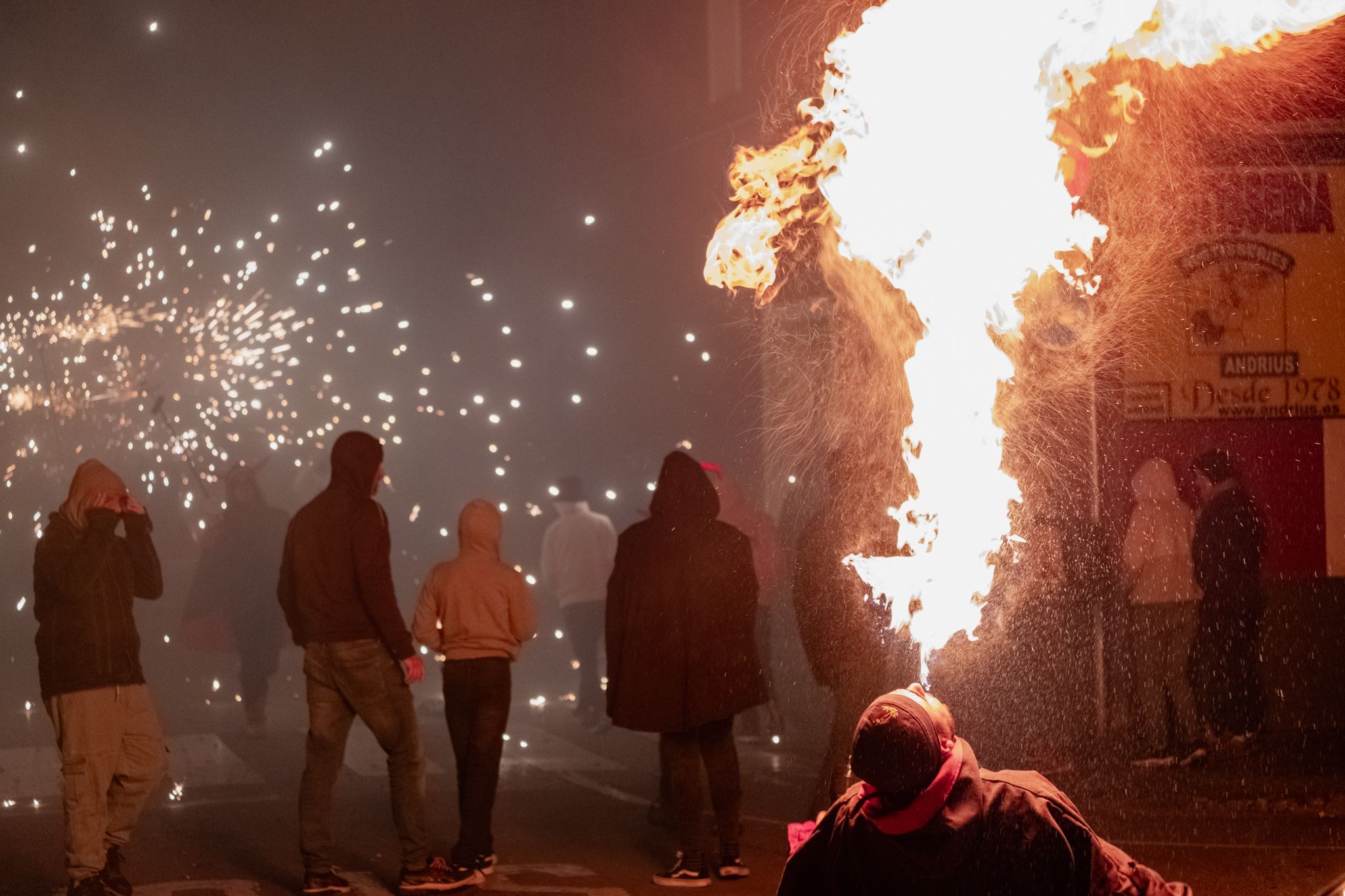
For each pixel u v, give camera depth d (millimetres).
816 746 9961
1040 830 2805
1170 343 8844
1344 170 8930
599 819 8062
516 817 8117
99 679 5984
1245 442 8922
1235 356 8930
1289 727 8867
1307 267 8945
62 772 5977
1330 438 8984
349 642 6445
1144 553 8711
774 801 8406
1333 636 8930
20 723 11539
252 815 8078
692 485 6766
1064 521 8305
